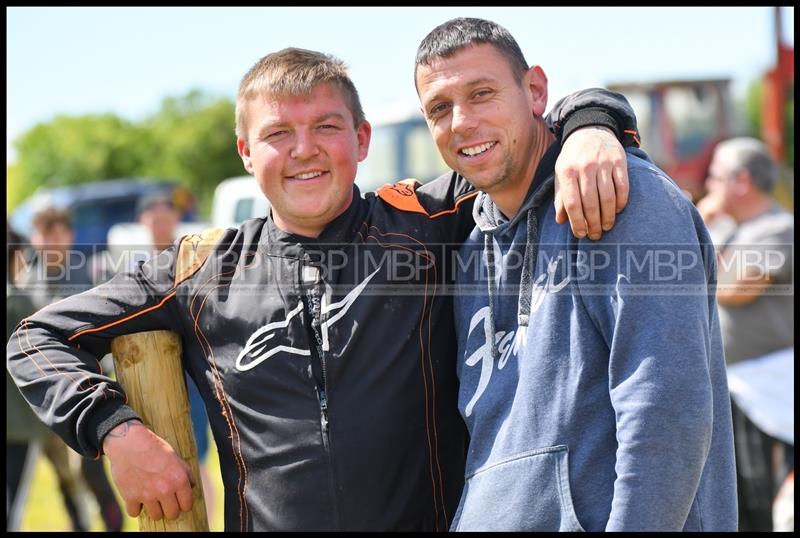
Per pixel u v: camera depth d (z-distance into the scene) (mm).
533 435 2166
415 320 2455
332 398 2367
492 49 2330
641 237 2059
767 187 4715
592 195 2082
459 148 2346
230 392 2430
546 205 2311
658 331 2018
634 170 2148
